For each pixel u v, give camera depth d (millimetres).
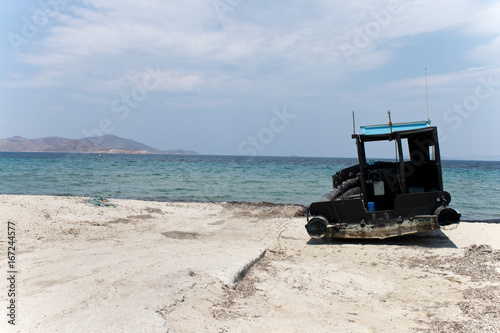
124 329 3834
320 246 9156
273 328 4301
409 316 4863
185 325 4129
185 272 5891
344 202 9125
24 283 5324
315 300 5461
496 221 14281
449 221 8422
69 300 4594
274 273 6742
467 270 6828
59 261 6637
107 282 5301
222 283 5723
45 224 10094
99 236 9703
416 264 7441
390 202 10141
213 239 9992
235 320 4477
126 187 25172
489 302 5094
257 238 10242
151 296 4816
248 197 21719
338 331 4289
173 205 15828
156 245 8648
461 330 4195
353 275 6754
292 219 13156
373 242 9336
